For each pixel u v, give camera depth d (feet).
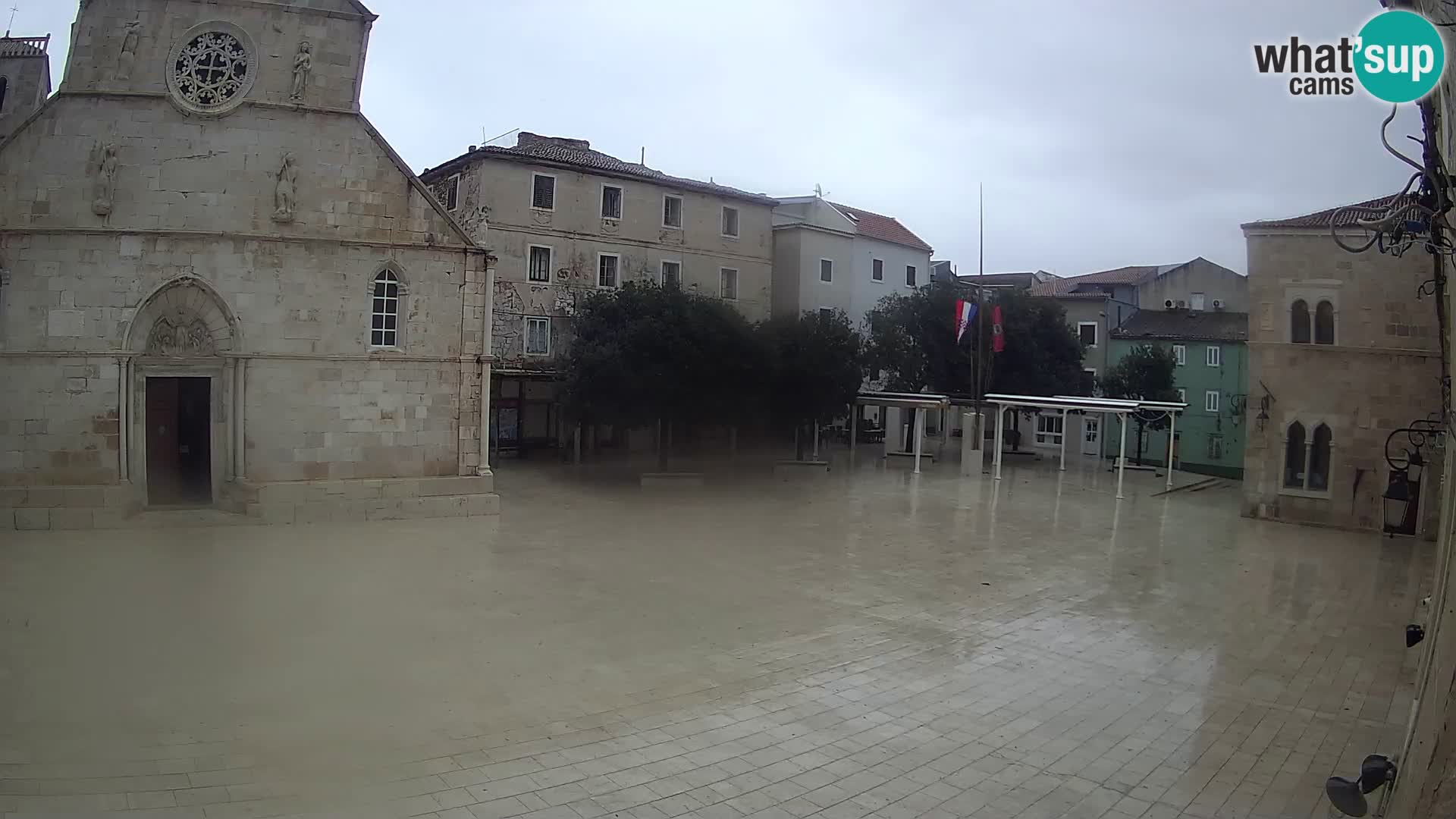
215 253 76.64
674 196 147.74
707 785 29.91
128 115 74.74
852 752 33.27
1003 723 37.01
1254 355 99.50
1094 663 45.98
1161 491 123.95
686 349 104.99
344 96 81.00
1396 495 88.94
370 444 82.12
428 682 39.24
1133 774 32.35
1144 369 156.76
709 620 51.31
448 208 139.23
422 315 83.97
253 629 46.34
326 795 27.91
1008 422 188.34
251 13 78.28
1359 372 93.45
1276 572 71.46
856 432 179.22
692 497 102.32
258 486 76.43
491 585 57.88
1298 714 39.34
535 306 132.77
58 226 73.05
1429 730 20.54
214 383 77.82
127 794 27.40
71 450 73.10
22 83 95.04
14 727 32.42
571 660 43.21
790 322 121.70
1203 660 47.19
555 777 30.01
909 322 161.89
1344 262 94.12
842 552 73.15
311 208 79.77
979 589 61.72
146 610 49.06
